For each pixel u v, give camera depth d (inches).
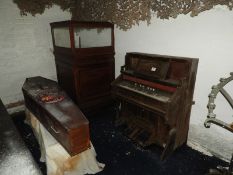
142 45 149.0
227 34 100.1
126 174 110.9
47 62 199.3
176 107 109.5
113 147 135.3
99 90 175.6
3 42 169.5
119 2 155.1
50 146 103.6
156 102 112.4
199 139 129.3
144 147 130.6
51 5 187.8
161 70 115.7
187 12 113.1
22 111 192.7
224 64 105.1
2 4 161.6
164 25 128.2
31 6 175.8
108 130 156.3
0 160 60.2
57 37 179.9
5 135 74.0
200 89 119.6
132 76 134.1
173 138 117.8
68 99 122.6
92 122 168.9
